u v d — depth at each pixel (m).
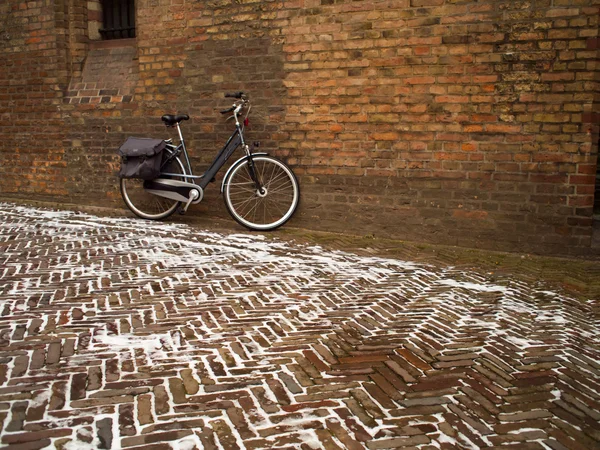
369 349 3.17
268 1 6.39
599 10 5.06
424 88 5.78
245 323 3.53
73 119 7.92
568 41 5.19
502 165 5.57
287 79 6.42
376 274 4.73
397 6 5.77
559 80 5.27
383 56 5.91
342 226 6.38
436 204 5.90
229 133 6.86
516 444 2.26
